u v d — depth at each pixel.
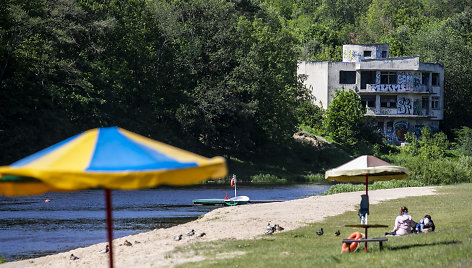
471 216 66.12
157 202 113.12
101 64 169.00
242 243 50.53
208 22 199.00
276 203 93.31
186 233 57.06
